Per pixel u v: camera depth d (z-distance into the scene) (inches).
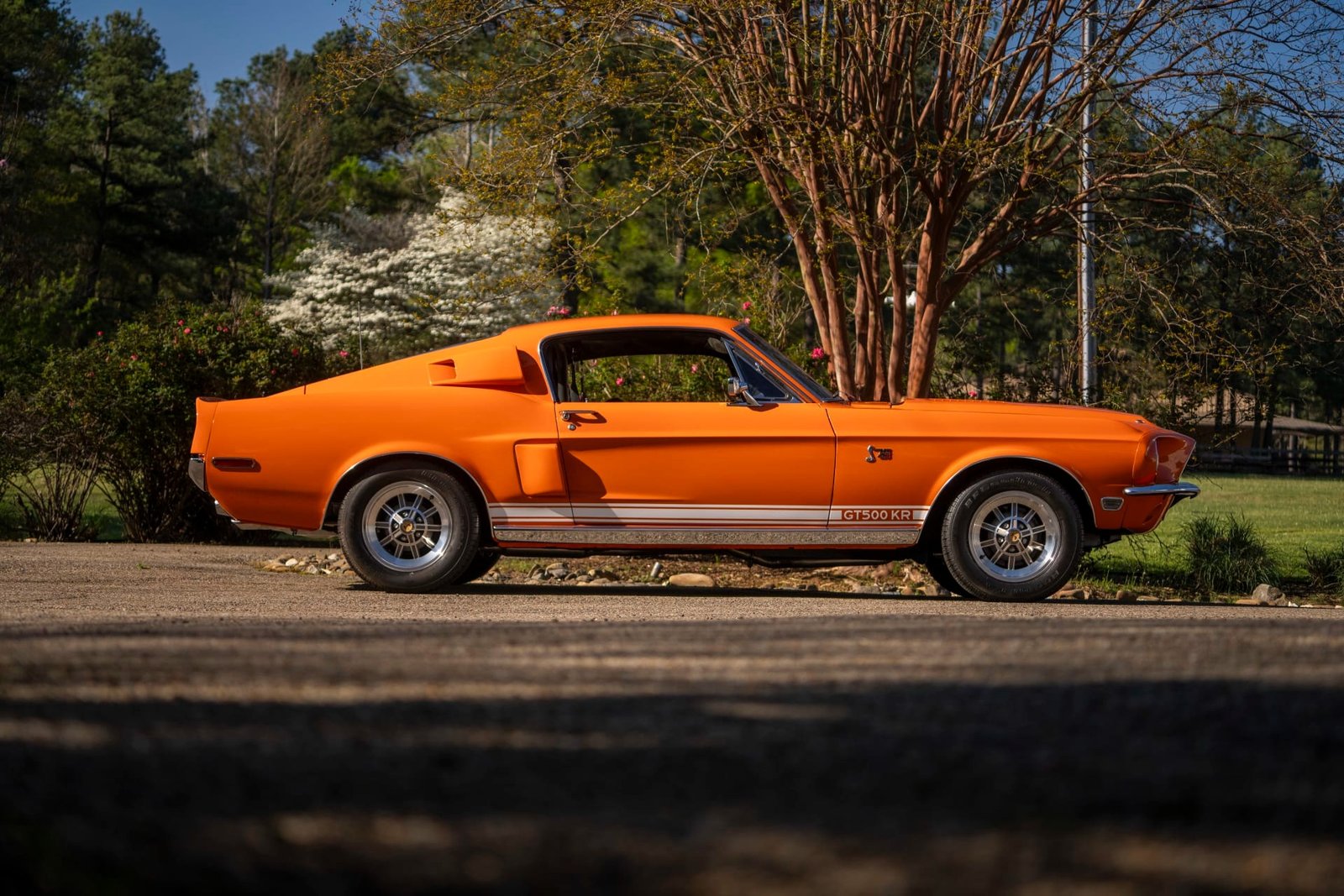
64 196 1640.0
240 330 410.3
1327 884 52.4
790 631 140.3
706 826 60.1
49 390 402.6
